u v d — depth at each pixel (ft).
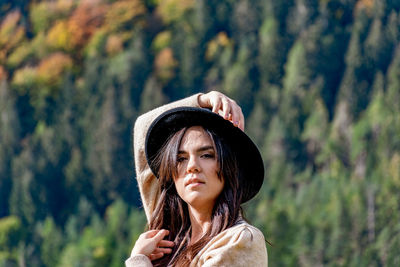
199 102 15.97
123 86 366.22
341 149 325.21
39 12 399.85
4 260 302.04
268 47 376.68
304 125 349.41
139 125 16.55
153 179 16.31
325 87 366.43
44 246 302.45
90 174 337.52
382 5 373.20
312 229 234.17
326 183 299.79
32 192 334.03
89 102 364.17
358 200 254.27
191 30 395.34
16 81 380.17
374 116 329.93
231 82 370.94
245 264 13.70
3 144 355.97
